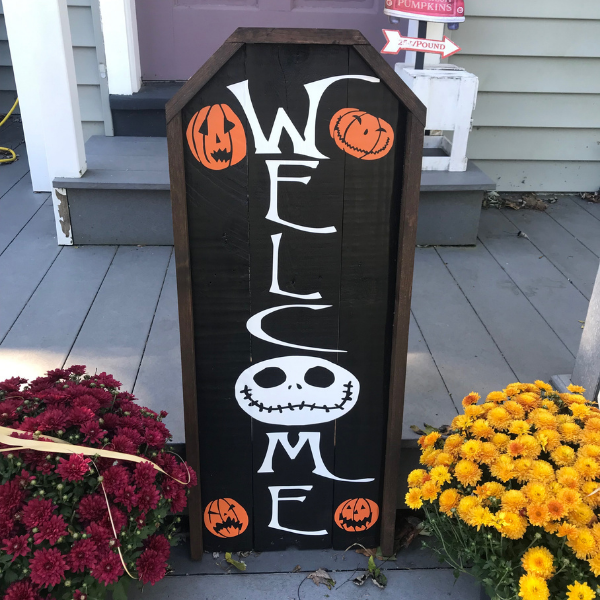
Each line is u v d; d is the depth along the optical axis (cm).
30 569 141
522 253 337
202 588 186
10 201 376
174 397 215
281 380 172
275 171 149
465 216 335
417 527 204
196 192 149
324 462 184
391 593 187
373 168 150
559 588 153
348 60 140
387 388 175
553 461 166
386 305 166
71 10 363
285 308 164
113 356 237
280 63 139
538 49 392
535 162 426
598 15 385
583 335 213
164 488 161
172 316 264
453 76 321
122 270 301
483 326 266
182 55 407
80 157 316
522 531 147
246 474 183
